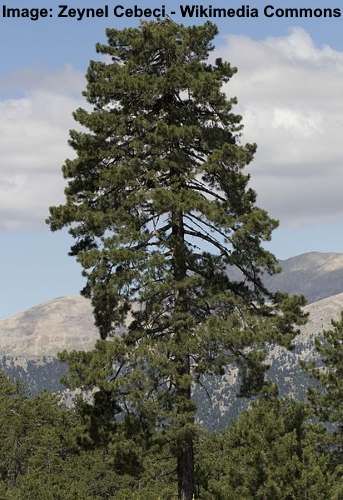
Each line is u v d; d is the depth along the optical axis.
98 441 50.56
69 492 105.69
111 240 49.62
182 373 49.69
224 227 50.12
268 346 51.22
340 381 77.94
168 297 50.91
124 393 48.66
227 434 59.34
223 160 51.69
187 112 53.00
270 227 50.88
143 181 52.28
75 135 53.66
